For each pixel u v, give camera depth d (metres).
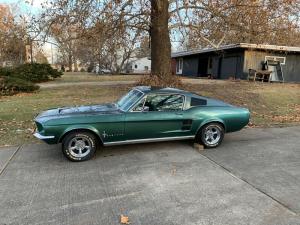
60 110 6.37
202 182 4.83
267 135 7.88
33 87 15.89
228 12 14.68
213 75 28.97
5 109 10.80
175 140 7.16
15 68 22.95
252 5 14.16
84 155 5.80
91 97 13.27
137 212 3.89
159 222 3.66
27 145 6.83
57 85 19.62
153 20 14.36
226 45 23.14
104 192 4.47
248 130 8.44
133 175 5.11
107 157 6.02
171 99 6.37
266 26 15.11
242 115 6.79
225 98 13.36
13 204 4.10
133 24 14.62
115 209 3.97
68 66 73.00
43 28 13.37
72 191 4.50
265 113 10.98
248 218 3.75
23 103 12.10
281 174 5.20
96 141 5.95
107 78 28.23
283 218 3.75
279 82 22.88
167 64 14.82
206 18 15.09
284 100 13.73
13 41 13.82
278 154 6.29
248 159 5.96
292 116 10.61
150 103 6.19
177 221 3.68
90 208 3.99
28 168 5.43
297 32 17.38
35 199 4.24
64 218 3.75
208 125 6.56
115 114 5.96
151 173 5.20
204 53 28.97
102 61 42.88
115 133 5.95
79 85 18.86
